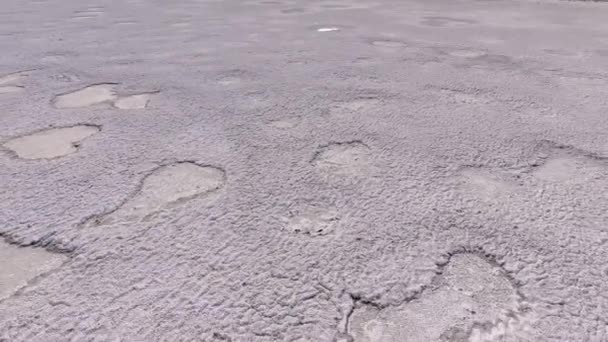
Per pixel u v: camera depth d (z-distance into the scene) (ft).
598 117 7.91
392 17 21.30
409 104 8.75
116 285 3.88
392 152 6.55
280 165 6.15
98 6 25.50
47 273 4.00
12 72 11.07
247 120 7.91
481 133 7.25
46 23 19.15
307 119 7.95
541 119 7.85
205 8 24.75
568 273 4.02
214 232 4.63
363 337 3.38
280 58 12.86
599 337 3.37
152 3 27.12
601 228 4.64
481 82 10.23
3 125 7.48
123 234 4.57
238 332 3.43
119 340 3.34
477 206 5.08
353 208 5.08
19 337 3.35
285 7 25.53
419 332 3.42
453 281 3.94
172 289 3.85
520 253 4.28
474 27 18.17
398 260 4.21
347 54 13.37
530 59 12.46
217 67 11.78
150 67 11.71
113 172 5.86
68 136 7.06
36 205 5.06
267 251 4.34
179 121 7.82
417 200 5.23
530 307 3.65
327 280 3.97
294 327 3.48
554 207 5.03
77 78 10.58
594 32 16.87
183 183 5.61
